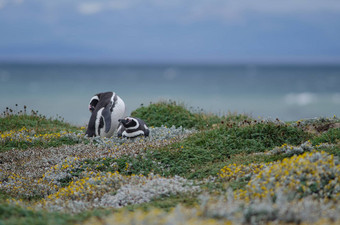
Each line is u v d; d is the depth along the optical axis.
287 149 45.03
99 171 45.94
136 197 35.59
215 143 51.59
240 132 54.00
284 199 28.83
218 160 47.91
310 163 34.53
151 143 53.09
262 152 48.91
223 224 24.91
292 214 26.55
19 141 60.06
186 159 47.94
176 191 36.91
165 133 61.41
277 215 26.81
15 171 48.09
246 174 38.97
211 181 39.75
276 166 35.97
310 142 50.28
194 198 34.72
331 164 34.06
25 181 44.53
